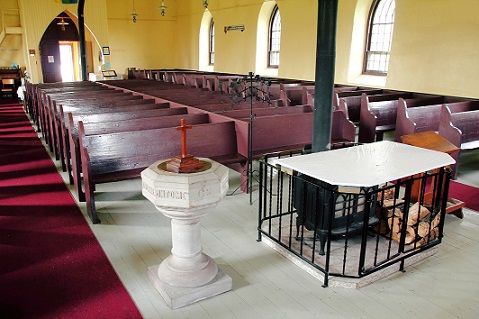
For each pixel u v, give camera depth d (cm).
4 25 1385
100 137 416
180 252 276
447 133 532
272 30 1234
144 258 327
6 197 458
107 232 372
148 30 1716
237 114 538
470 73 700
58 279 296
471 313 262
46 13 1346
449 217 410
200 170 254
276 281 296
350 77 959
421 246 320
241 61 1330
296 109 582
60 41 1584
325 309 265
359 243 333
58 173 549
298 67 1083
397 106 654
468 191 484
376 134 658
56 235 365
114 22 1644
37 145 710
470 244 355
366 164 294
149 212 418
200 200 245
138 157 440
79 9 1214
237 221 396
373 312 262
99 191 480
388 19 889
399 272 308
